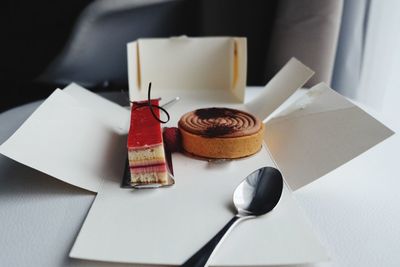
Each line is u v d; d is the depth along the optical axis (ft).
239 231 1.15
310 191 1.34
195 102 2.12
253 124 1.58
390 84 2.35
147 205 1.26
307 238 1.12
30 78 3.55
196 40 2.19
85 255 1.07
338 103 1.55
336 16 2.44
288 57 2.69
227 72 2.23
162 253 1.09
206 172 1.44
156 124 1.48
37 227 1.18
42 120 1.41
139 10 3.02
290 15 2.59
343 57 2.76
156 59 2.20
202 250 1.08
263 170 1.37
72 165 1.36
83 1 3.81
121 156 1.54
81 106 1.66
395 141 1.63
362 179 1.40
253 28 3.25
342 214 1.23
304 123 1.59
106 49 3.09
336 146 1.41
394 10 2.26
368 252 1.10
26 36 3.73
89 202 1.29
